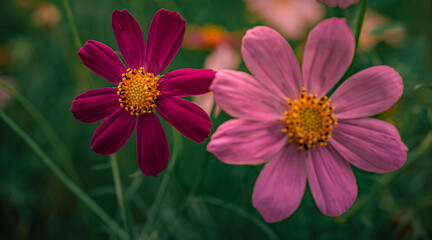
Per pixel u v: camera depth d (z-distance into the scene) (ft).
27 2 1.49
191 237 1.24
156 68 0.77
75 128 1.38
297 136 0.77
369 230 1.13
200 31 1.29
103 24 1.50
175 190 1.30
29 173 1.34
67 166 1.04
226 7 1.49
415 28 1.39
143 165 0.78
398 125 1.07
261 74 0.74
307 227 1.07
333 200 0.76
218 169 1.25
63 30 1.42
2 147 1.36
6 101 1.36
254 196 0.75
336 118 0.78
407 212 1.11
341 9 0.97
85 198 0.94
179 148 0.84
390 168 0.76
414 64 1.24
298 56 1.10
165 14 0.75
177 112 0.76
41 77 1.55
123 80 0.78
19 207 1.23
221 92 0.72
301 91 0.77
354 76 0.77
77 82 1.34
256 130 0.75
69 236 1.24
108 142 0.78
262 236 1.20
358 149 0.77
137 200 1.18
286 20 1.19
